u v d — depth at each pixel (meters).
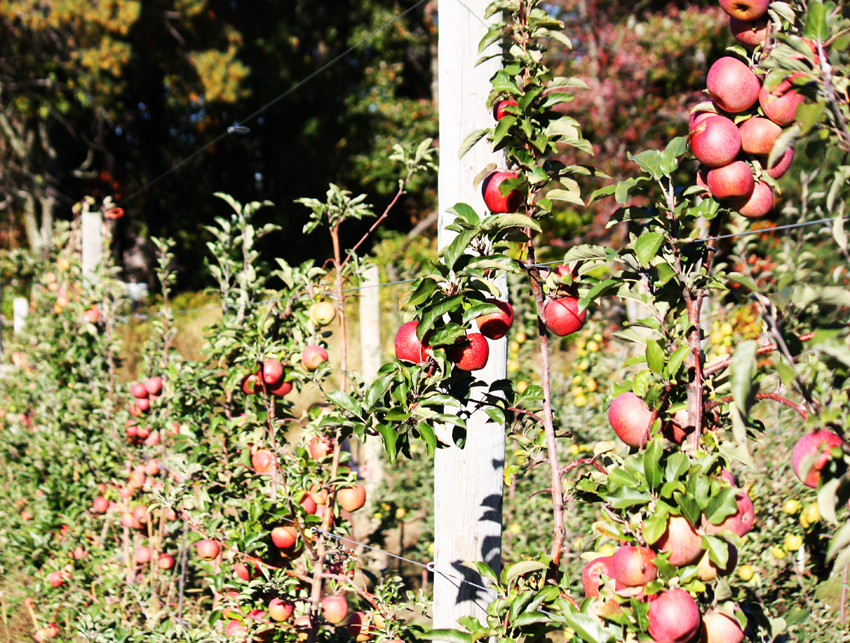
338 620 2.58
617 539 1.66
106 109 16.69
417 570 4.55
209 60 15.06
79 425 4.50
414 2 18.52
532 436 2.09
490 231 1.81
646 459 1.45
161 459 3.60
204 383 3.28
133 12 13.09
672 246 1.60
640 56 9.85
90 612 3.18
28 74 14.66
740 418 1.38
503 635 1.71
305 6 18.95
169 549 3.92
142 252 20.86
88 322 4.79
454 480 2.49
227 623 2.85
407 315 1.89
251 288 3.27
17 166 15.99
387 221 18.70
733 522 1.40
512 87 1.82
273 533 2.65
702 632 1.44
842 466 1.35
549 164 1.90
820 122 1.42
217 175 20.95
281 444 2.98
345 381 2.82
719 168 1.54
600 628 1.47
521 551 3.90
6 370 6.30
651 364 1.56
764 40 1.54
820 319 1.60
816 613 2.94
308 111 19.70
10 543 4.16
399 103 18.44
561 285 1.89
